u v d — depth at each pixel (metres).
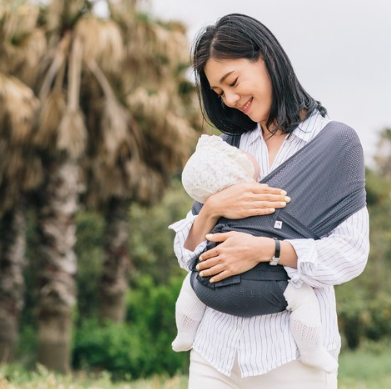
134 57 12.75
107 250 15.97
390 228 26.02
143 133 14.02
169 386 5.97
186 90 14.32
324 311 2.22
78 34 11.66
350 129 2.26
